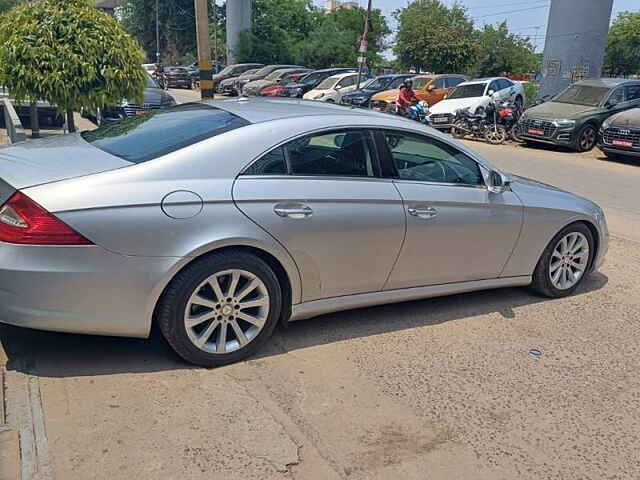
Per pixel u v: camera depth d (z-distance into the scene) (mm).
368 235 3807
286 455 2801
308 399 3273
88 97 7926
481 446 2984
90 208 3057
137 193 3154
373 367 3678
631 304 5020
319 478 2672
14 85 7707
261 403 3195
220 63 54281
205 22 11688
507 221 4465
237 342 3570
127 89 8219
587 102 15344
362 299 3992
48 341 3695
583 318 4664
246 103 4223
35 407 3002
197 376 3412
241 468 2688
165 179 3244
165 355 3607
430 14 35719
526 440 3057
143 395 3180
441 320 4453
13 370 3340
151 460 2689
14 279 3012
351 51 44812
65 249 3025
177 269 3238
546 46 20641
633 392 3584
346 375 3559
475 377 3643
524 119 15539
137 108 12250
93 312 3152
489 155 14062
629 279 5684
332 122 3795
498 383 3590
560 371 3787
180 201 3219
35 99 7949
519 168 12180
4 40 7672
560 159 13711
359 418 3137
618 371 3830
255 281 3510
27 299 3045
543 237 4750
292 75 28953
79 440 2779
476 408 3309
